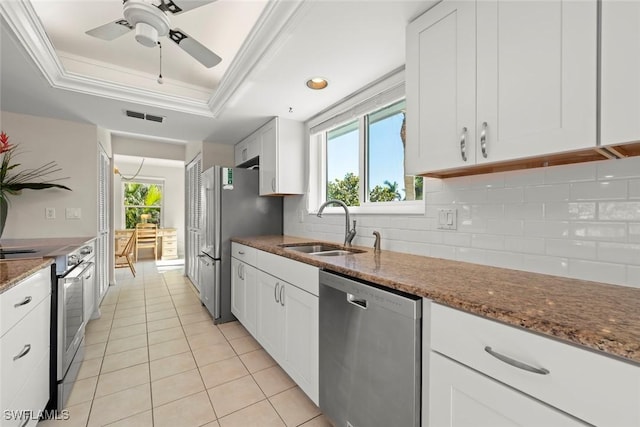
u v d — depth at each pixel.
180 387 1.83
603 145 0.82
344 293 1.35
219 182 2.97
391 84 1.92
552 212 1.19
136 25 1.46
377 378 1.16
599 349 0.62
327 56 1.71
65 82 2.15
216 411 1.62
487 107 1.08
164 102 2.55
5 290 1.09
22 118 2.75
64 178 2.91
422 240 1.75
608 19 0.81
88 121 2.94
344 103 2.35
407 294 1.07
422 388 1.01
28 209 2.79
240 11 1.87
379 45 1.60
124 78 2.50
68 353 1.74
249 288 2.49
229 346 2.39
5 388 1.10
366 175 2.36
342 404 1.35
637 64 0.76
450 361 0.91
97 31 1.49
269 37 1.58
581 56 0.85
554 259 1.18
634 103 0.77
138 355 2.23
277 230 3.26
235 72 2.03
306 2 1.29
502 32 1.04
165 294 3.86
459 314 0.89
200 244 3.70
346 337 1.33
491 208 1.40
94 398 1.71
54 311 1.61
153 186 7.18
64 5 1.75
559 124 0.90
